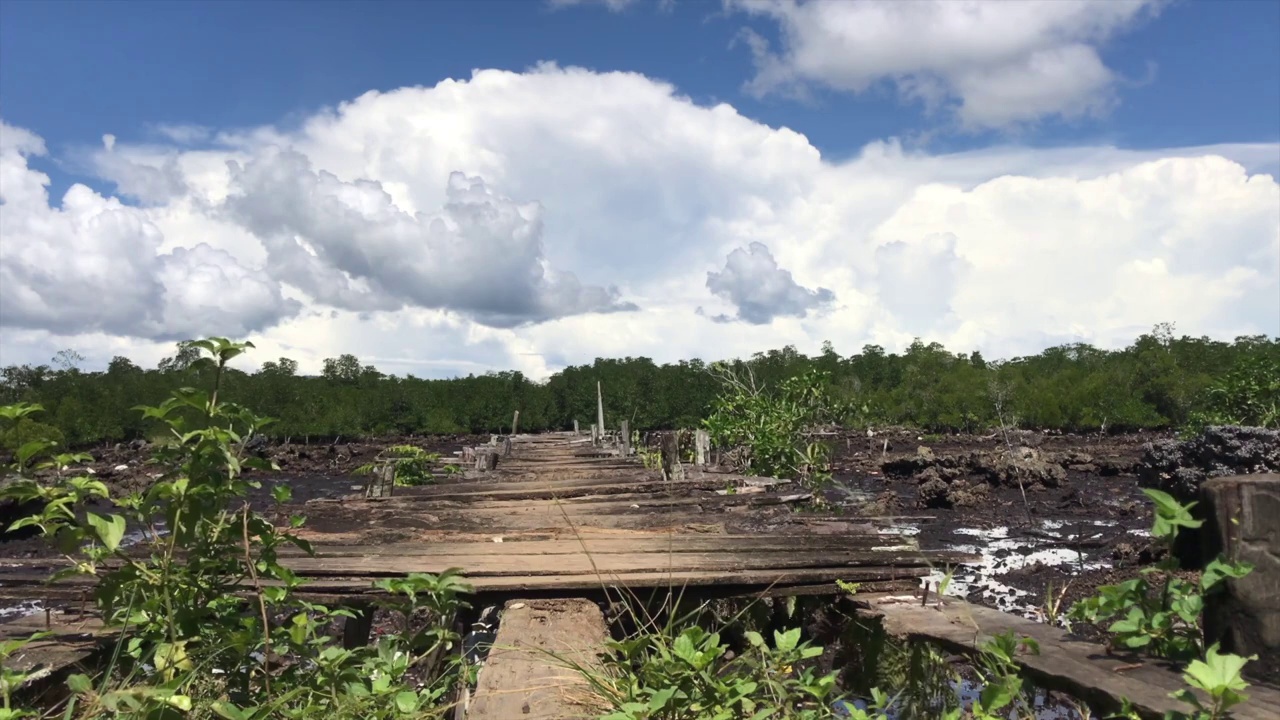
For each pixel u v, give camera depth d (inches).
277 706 101.8
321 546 227.1
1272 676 95.0
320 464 1167.6
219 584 119.3
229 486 110.9
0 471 104.4
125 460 1121.4
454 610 133.8
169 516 106.2
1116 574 328.2
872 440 1186.0
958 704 146.3
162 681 101.2
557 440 1090.1
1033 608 289.1
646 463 570.6
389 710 106.7
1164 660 105.9
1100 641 119.0
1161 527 97.9
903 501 582.2
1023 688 109.5
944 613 155.6
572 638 140.3
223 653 112.7
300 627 114.0
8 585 172.1
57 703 120.6
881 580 186.4
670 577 173.3
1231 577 95.3
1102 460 762.8
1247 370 609.3
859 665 173.6
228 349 115.5
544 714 103.2
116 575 108.6
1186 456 380.5
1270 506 97.1
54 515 105.5
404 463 531.8
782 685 113.3
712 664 108.4
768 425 531.2
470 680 128.1
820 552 211.6
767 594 182.9
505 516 296.2
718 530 259.0
